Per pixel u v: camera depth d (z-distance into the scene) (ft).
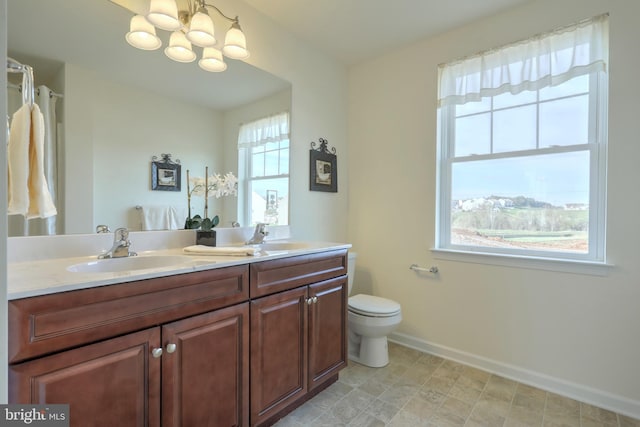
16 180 3.53
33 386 2.69
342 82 9.21
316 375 5.71
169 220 5.57
